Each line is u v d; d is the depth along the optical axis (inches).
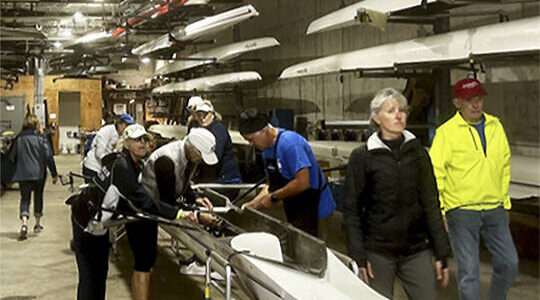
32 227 247.9
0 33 385.1
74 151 688.4
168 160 115.9
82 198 114.9
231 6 458.6
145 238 123.8
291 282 84.6
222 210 129.4
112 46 472.7
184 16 367.2
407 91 234.8
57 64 589.6
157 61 807.1
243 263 93.2
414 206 91.4
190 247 125.0
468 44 180.7
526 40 161.5
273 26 410.0
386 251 92.2
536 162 171.2
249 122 118.1
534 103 197.2
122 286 160.2
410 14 221.8
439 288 142.7
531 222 162.6
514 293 137.3
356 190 93.5
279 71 404.8
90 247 114.3
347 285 85.8
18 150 226.4
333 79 333.1
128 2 396.5
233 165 173.8
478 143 109.7
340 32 325.4
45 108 639.8
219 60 381.1
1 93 633.6
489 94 218.5
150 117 742.5
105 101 829.8
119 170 108.0
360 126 257.1
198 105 167.9
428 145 228.8
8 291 157.6
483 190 109.3
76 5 509.7
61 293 155.8
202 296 148.5
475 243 111.3
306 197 120.0
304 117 371.9
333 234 209.3
